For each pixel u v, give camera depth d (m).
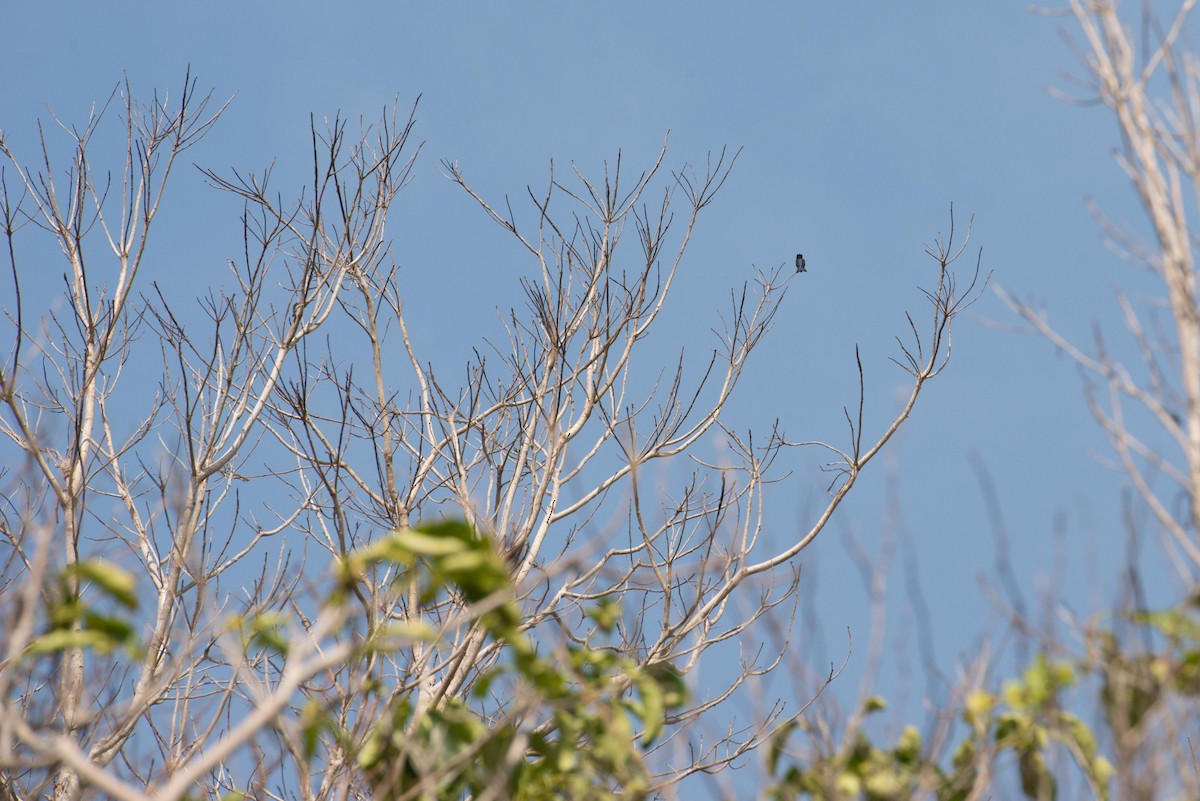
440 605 13.71
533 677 9.12
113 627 8.73
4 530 13.73
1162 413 8.89
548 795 9.53
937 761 8.79
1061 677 8.91
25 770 12.03
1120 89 10.21
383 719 9.88
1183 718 8.34
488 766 9.49
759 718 12.83
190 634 13.78
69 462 15.09
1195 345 9.01
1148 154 9.88
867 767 9.09
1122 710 8.31
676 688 10.05
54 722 11.64
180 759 12.40
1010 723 9.09
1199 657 8.38
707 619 13.98
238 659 10.97
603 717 9.52
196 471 15.34
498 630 9.02
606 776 9.84
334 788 12.42
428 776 9.36
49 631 9.11
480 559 8.75
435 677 13.59
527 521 14.97
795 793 9.16
